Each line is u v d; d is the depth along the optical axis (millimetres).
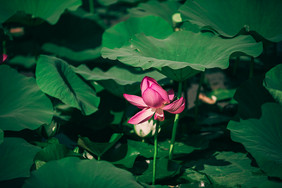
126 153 2145
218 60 2049
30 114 2129
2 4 2572
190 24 2576
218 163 2191
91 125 2408
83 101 2256
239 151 2281
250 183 2051
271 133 2102
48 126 2232
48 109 2178
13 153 2004
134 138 2344
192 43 2174
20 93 2199
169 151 2184
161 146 2271
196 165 2184
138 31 2562
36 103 2180
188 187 2008
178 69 2041
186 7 2438
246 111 2242
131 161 2104
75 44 2932
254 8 2436
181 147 2268
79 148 2273
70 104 2150
